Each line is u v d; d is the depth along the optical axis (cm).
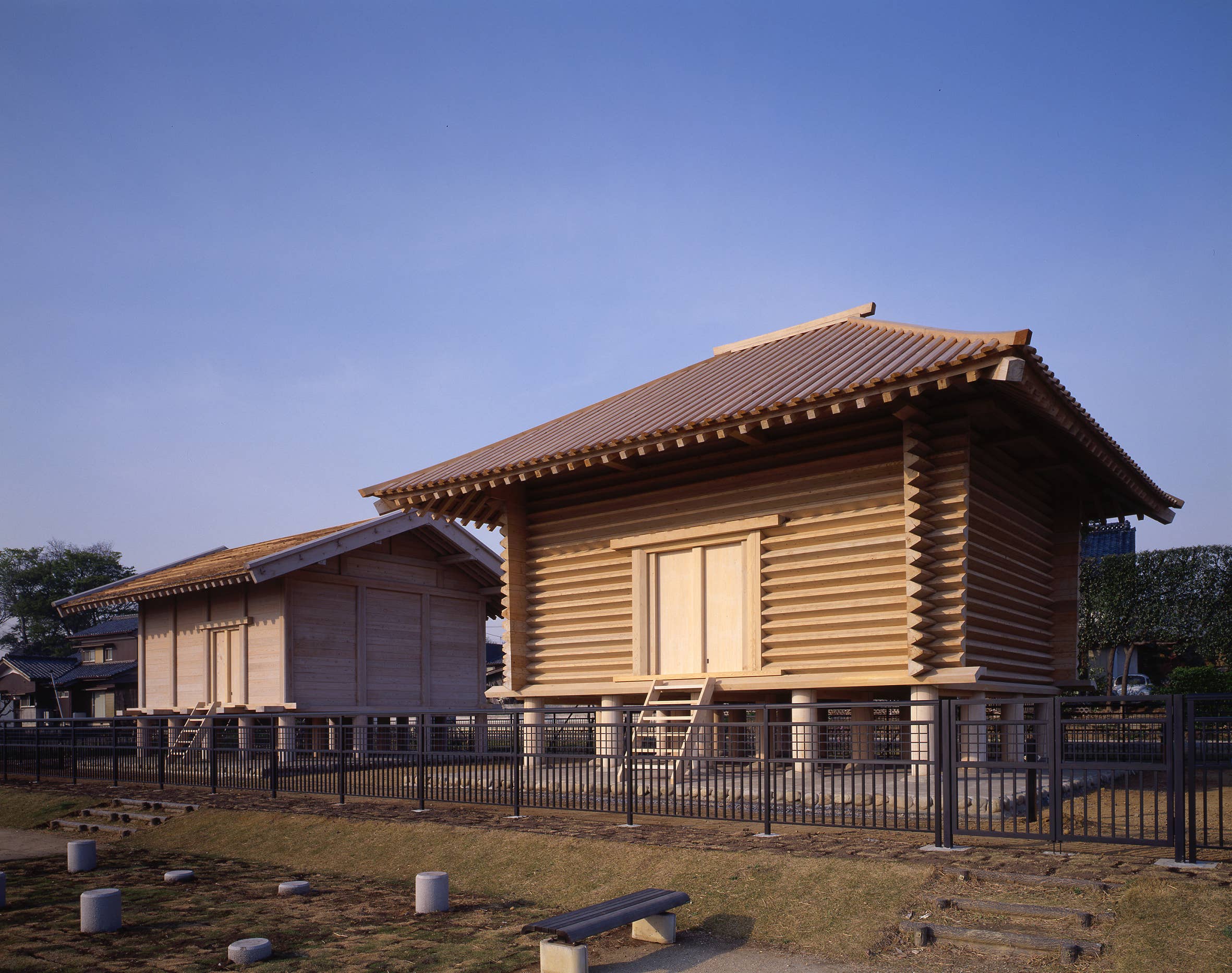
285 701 2091
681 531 1537
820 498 1413
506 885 962
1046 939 674
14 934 840
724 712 1462
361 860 1116
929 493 1297
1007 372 1094
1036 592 1600
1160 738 895
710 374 1761
